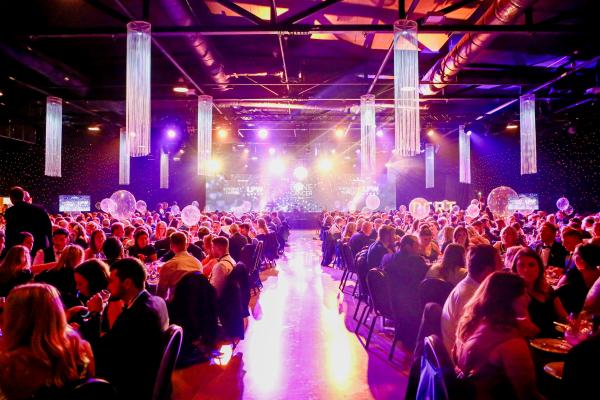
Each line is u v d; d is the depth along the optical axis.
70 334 1.74
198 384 3.71
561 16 5.63
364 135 9.42
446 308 2.69
